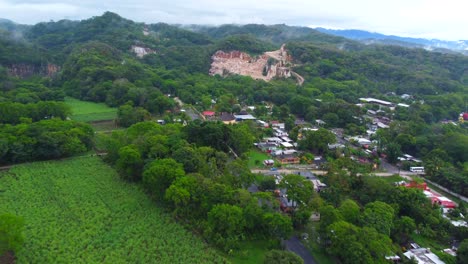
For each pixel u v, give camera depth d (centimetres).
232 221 7625
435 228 8831
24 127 12238
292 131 16175
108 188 10100
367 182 10225
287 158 13400
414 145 14812
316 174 12175
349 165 11681
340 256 7550
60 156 12362
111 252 7269
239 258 7375
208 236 7775
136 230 8100
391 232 8319
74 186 10125
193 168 9994
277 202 8738
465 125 19462
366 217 8125
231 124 16325
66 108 16700
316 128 18400
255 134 15575
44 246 7312
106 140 12825
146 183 9631
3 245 6419
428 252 7856
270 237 8044
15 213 8462
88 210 8856
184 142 11600
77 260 6944
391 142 14812
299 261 6438
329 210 7906
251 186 10819
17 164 11512
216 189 8512
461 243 7738
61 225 8131
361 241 7112
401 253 7675
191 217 8519
